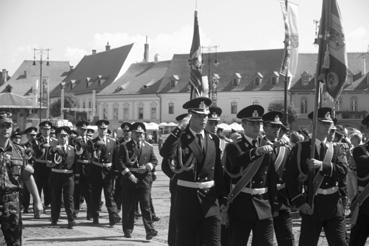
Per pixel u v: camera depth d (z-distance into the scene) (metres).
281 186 8.76
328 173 7.82
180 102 88.12
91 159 14.60
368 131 9.38
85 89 103.44
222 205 8.04
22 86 112.69
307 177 7.96
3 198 7.92
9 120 8.09
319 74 8.71
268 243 7.96
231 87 84.44
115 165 13.09
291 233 8.73
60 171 13.91
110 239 12.18
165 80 90.44
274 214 8.44
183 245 7.80
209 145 7.92
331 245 7.92
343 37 8.84
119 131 25.78
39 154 17.05
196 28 17.73
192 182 7.82
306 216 7.95
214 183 7.97
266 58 84.62
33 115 64.75
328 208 7.84
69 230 13.39
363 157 8.56
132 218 12.50
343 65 8.81
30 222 14.63
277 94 80.88
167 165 9.52
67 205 13.76
